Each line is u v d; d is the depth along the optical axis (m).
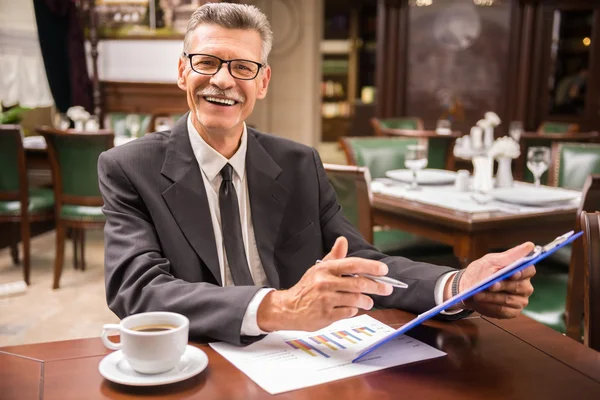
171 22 6.12
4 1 4.11
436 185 2.87
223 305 1.05
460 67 7.13
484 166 2.66
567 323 2.00
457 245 2.21
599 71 6.77
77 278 4.02
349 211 2.47
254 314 1.03
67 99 6.00
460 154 4.19
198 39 1.34
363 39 11.27
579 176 3.15
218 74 1.31
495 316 1.13
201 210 1.36
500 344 1.06
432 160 3.99
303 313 1.00
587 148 3.18
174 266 1.31
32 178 4.89
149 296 1.13
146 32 6.18
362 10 11.15
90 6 5.95
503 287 1.10
